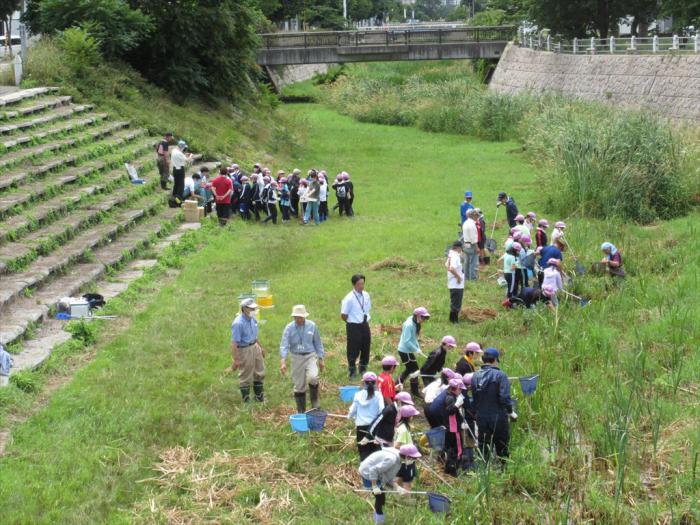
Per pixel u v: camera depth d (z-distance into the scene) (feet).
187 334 56.70
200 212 90.58
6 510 35.42
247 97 161.17
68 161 89.51
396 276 72.13
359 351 50.78
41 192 78.28
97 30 126.31
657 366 51.83
